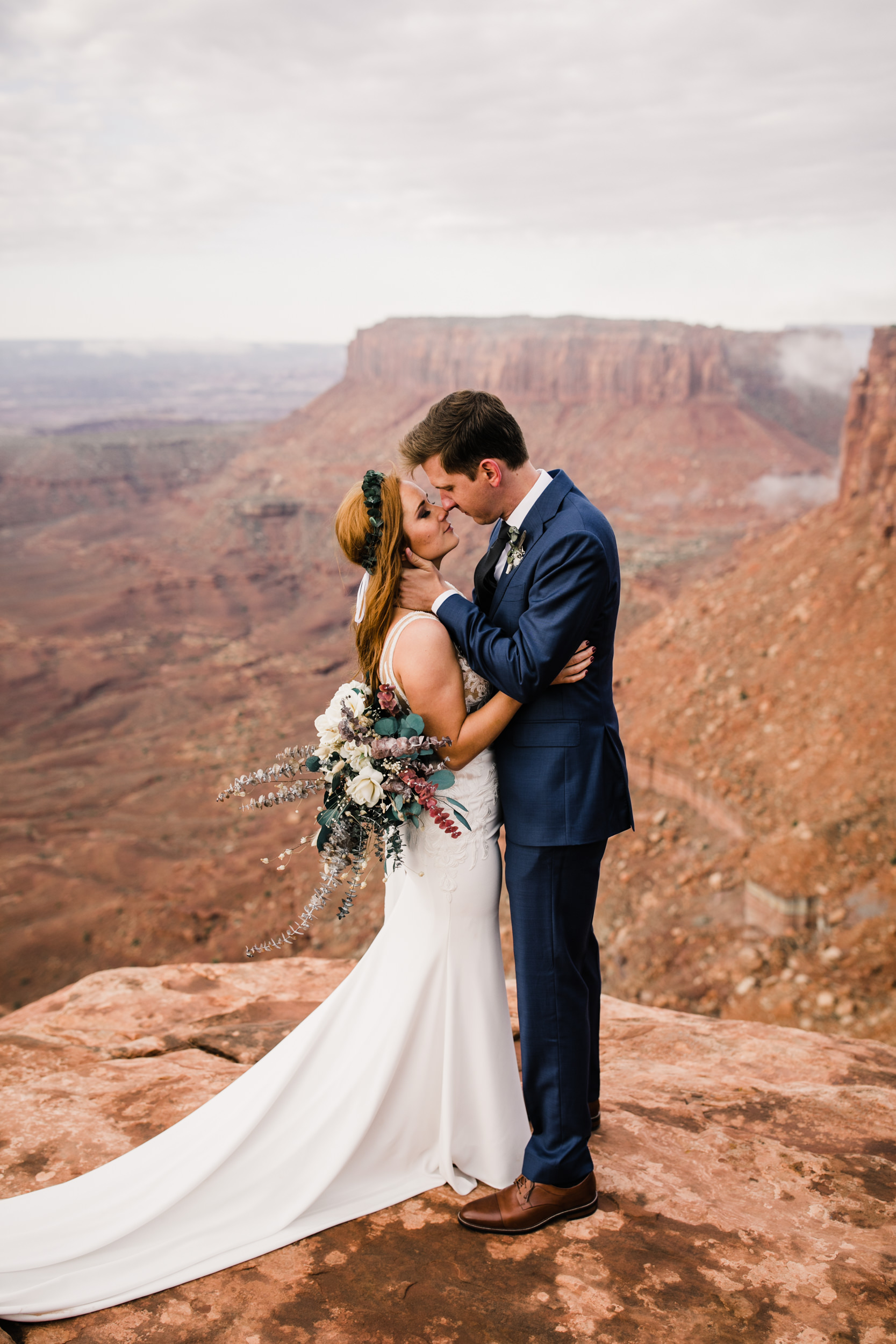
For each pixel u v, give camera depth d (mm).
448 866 2283
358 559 2174
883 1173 2426
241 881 55906
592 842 2166
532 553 2043
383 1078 2314
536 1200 2191
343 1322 1914
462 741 2154
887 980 18297
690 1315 1897
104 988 4094
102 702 108625
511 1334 1859
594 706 2172
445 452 2023
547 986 2197
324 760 2256
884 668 30172
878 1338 1824
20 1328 1948
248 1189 2244
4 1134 2617
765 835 25281
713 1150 2543
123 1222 2164
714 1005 19641
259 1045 3289
